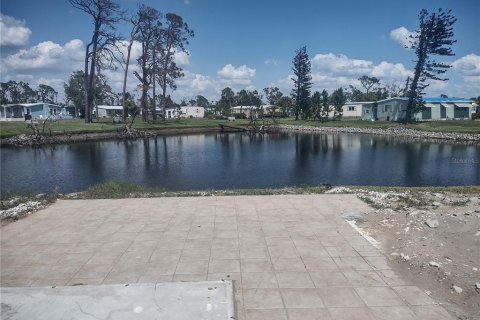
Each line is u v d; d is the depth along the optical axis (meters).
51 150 31.11
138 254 5.31
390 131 43.12
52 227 6.66
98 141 39.16
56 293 3.88
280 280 4.46
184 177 18.53
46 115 67.44
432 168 20.23
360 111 64.88
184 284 4.06
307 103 67.62
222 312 3.52
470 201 7.78
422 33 44.44
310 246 5.51
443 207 7.09
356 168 20.66
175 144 36.59
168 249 5.48
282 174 19.05
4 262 5.12
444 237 5.33
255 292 4.18
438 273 4.43
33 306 3.64
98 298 3.77
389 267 4.77
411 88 46.94
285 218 6.95
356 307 3.85
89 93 52.41
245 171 20.11
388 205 7.77
